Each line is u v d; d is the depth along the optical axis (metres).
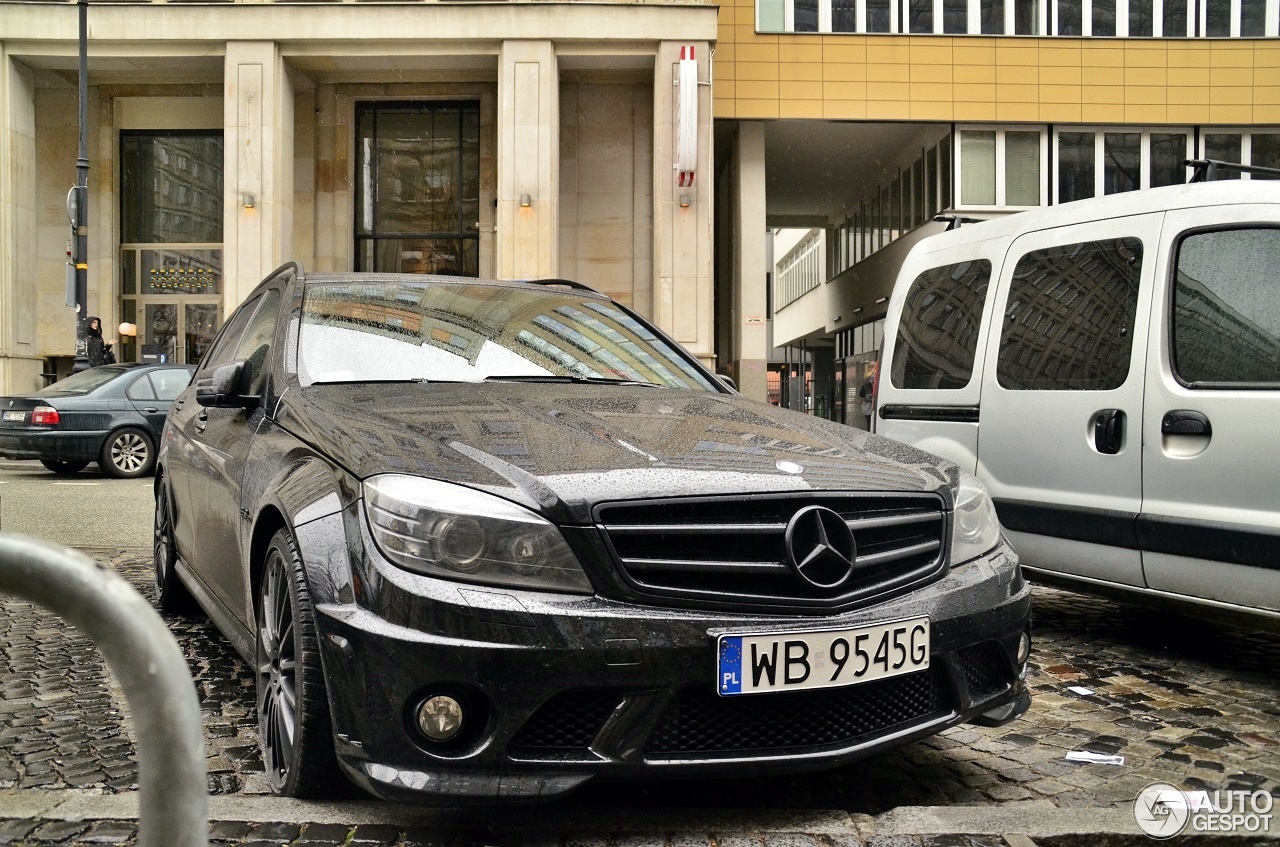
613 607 2.38
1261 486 3.76
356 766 2.36
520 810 2.64
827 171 27.58
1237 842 2.51
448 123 22.06
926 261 5.72
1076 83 21.98
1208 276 4.06
